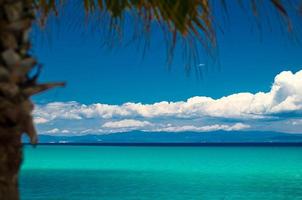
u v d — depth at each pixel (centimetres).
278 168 5950
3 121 288
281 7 290
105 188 3472
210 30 324
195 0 323
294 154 14125
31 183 3822
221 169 5778
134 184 3806
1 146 288
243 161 8644
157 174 4950
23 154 300
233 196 3016
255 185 3688
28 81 296
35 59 296
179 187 3588
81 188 3444
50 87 299
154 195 3094
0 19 290
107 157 11975
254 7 294
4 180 291
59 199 2845
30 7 302
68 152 17738
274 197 2944
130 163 7769
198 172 5231
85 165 6981
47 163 7681
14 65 288
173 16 323
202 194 3138
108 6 358
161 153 16838
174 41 324
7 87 287
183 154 15862
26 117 293
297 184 3753
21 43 296
